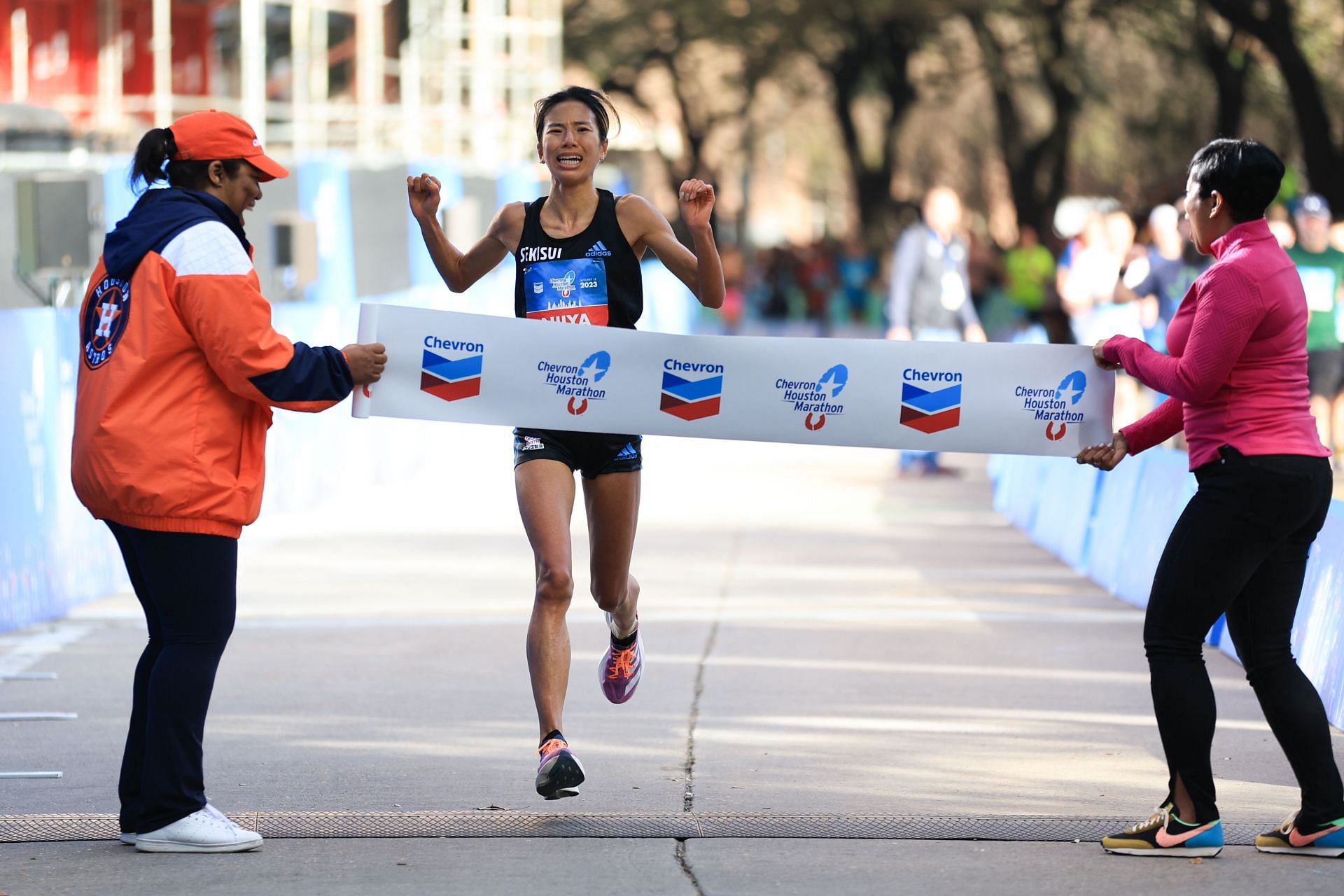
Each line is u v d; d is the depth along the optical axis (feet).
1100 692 59.06
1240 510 39.40
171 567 39.83
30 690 59.41
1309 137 210.38
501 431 155.33
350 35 204.03
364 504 112.68
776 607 76.02
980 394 45.96
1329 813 40.19
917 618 73.31
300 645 67.31
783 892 37.47
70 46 171.22
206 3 183.83
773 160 547.08
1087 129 367.04
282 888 37.65
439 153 208.54
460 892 37.32
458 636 69.31
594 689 59.77
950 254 118.32
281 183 113.70
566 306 45.37
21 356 71.20
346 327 116.88
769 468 137.59
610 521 45.85
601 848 40.73
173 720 40.14
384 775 48.03
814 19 329.11
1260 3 217.36
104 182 95.86
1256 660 40.81
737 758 50.11
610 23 343.26
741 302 317.22
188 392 39.52
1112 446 45.34
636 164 365.81
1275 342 39.45
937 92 375.66
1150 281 115.34
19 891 37.42
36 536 72.18
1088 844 41.42
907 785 47.11
